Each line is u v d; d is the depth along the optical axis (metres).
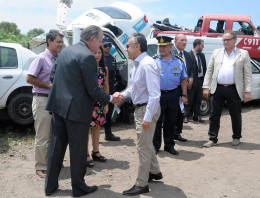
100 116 4.57
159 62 4.93
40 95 3.99
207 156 5.14
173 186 3.94
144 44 3.47
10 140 5.59
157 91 3.37
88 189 3.65
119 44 6.82
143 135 3.51
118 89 6.93
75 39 6.23
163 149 5.50
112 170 4.47
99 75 4.45
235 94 5.44
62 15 7.60
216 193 3.76
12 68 5.79
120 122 7.55
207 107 8.30
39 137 4.07
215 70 5.52
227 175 4.32
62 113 3.34
